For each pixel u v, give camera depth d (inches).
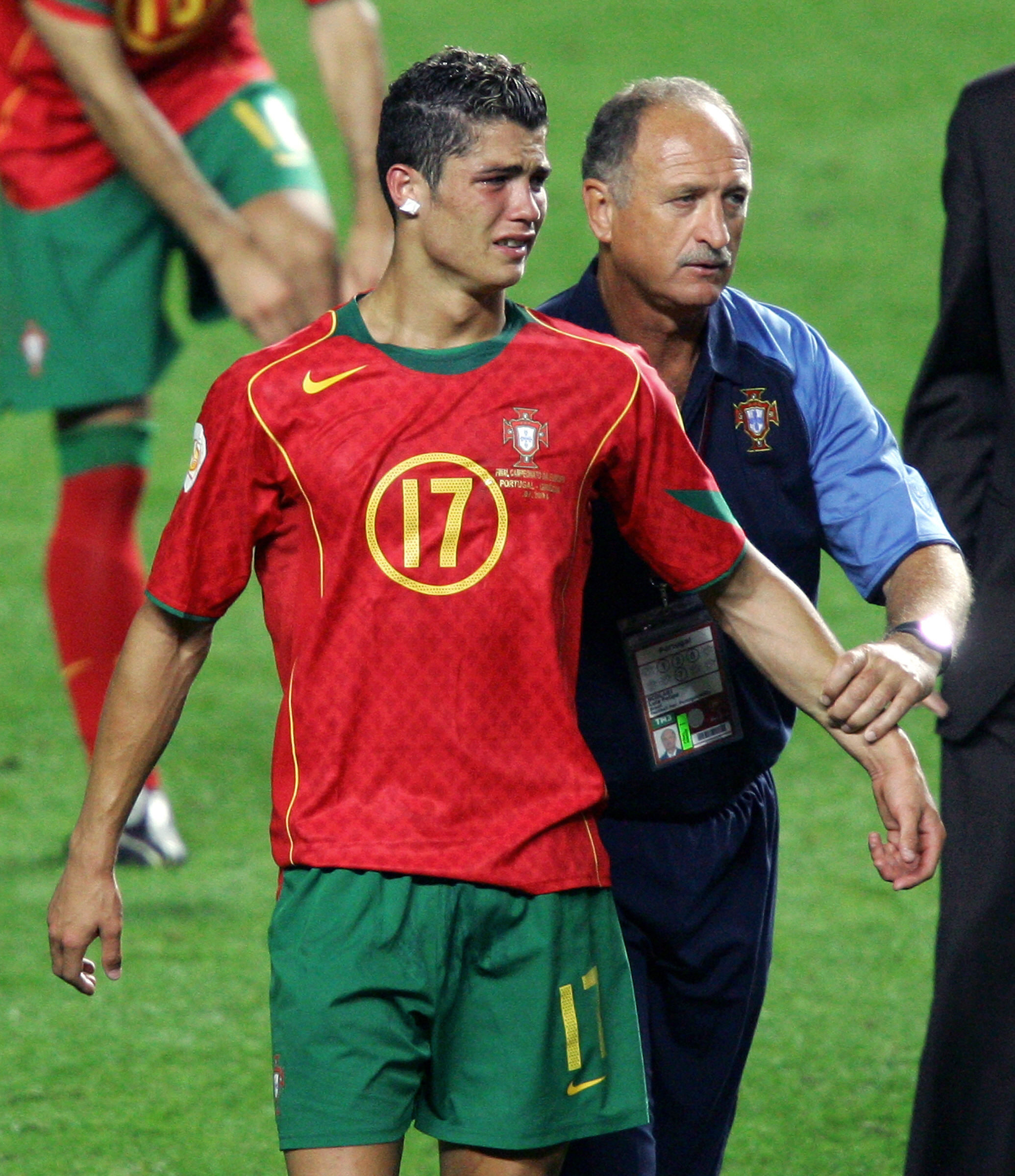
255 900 805.2
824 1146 597.0
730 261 450.0
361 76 854.5
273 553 419.2
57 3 810.8
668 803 474.6
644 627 467.2
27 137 861.8
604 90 2208.4
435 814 403.5
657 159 443.5
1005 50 2348.7
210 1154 596.7
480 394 406.0
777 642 432.1
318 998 403.2
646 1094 426.9
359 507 401.1
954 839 499.2
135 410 872.3
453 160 398.9
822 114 2171.5
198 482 410.3
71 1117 620.4
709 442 465.4
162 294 882.8
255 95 887.7
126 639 427.2
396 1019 405.7
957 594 454.3
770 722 479.8
